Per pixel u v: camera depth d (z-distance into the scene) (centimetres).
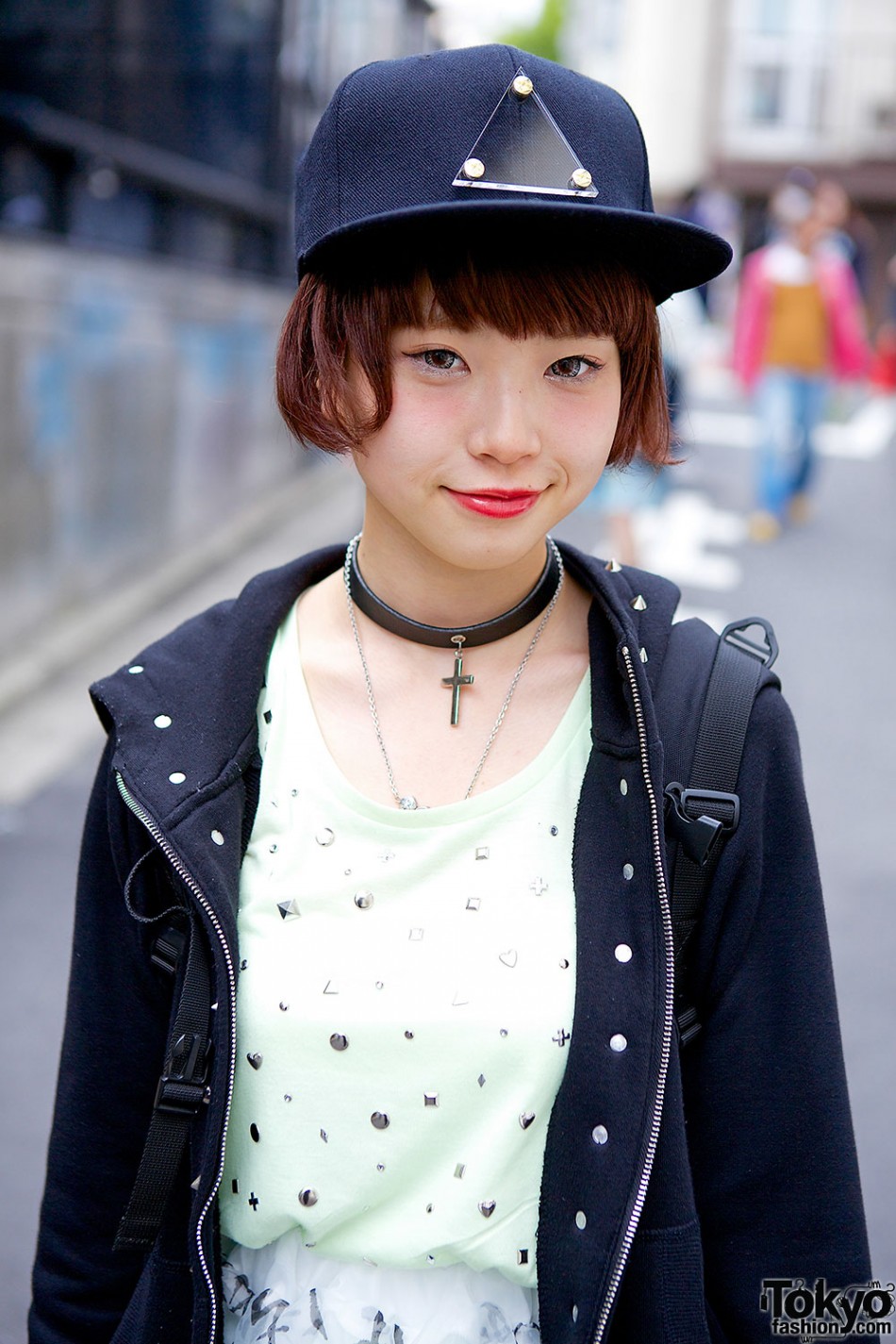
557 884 106
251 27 764
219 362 774
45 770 450
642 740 105
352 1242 108
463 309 95
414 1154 105
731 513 865
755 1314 110
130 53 673
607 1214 101
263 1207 108
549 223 93
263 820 112
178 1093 108
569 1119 103
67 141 577
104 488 618
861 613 651
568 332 97
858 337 790
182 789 110
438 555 104
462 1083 103
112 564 636
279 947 107
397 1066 104
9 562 528
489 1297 109
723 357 1553
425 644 114
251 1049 107
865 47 2189
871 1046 305
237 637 117
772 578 707
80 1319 121
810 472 824
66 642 561
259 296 858
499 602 113
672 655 113
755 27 2223
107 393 611
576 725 111
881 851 403
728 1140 110
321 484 959
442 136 97
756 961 109
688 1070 112
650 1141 101
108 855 119
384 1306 109
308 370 105
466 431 99
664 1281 104
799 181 798
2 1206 255
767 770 108
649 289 105
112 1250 120
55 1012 317
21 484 530
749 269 816
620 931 104
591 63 2661
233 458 816
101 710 120
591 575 112
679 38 2247
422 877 106
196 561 711
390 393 99
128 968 118
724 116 2261
